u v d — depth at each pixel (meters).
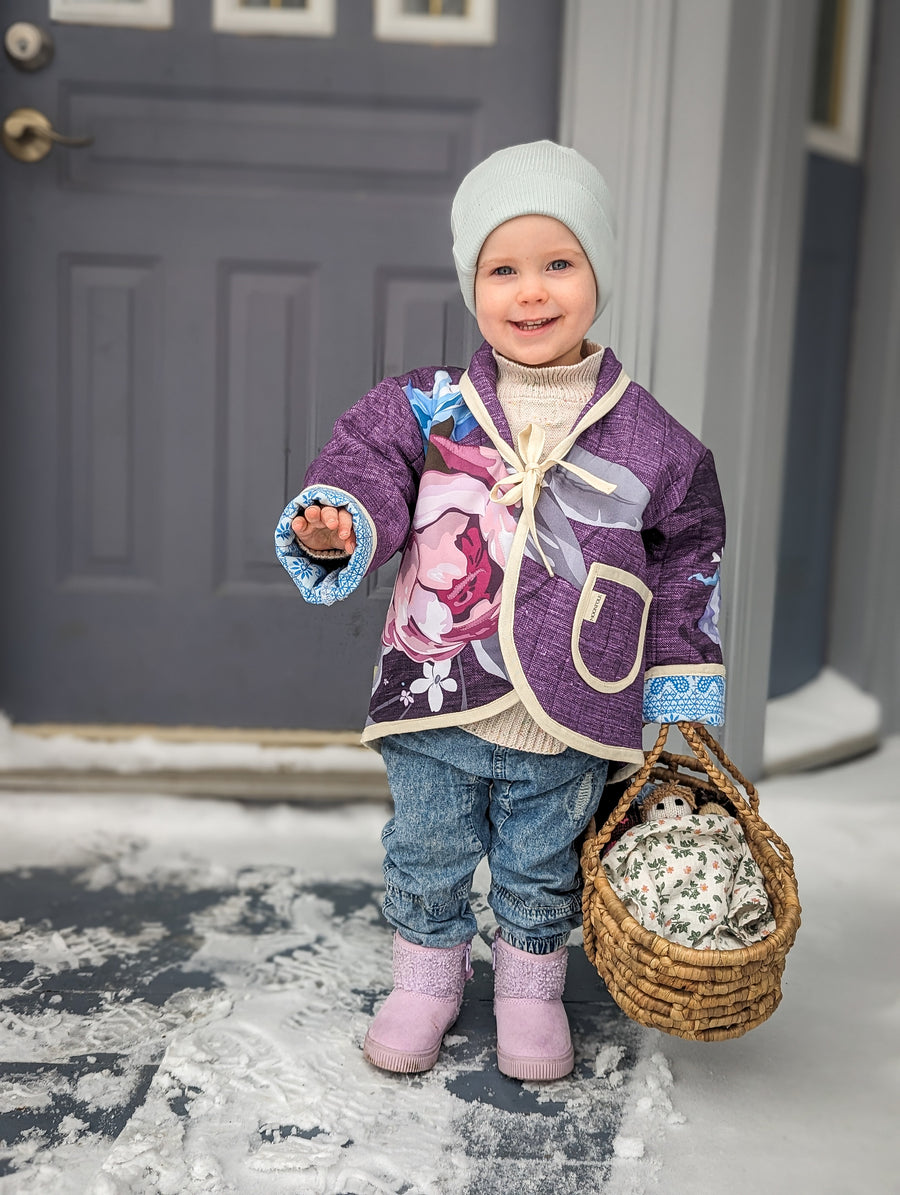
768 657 2.18
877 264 2.50
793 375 2.44
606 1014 1.46
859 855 1.91
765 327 2.04
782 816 2.05
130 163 2.03
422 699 1.24
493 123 2.03
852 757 2.44
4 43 1.99
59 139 1.98
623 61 1.90
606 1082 1.31
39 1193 1.09
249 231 2.04
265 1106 1.23
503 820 1.33
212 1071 1.29
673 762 1.43
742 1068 1.34
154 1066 1.30
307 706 2.13
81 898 1.71
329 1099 1.25
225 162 2.03
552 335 1.26
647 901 1.23
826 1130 1.23
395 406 1.29
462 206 1.27
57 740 2.14
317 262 2.04
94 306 2.06
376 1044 1.31
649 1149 1.19
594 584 1.23
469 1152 1.18
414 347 2.03
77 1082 1.27
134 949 1.56
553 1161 1.17
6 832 1.92
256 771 2.11
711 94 1.90
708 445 2.01
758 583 2.12
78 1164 1.13
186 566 2.12
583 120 1.93
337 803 2.08
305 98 2.02
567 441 1.25
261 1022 1.39
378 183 2.04
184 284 2.05
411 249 2.05
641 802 1.37
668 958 1.14
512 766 1.27
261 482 2.09
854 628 2.61
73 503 2.12
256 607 2.12
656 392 1.99
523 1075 1.29
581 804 1.31
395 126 2.03
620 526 1.24
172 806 2.03
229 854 1.87
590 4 1.90
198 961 1.54
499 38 2.01
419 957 1.37
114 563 2.13
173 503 2.11
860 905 1.74
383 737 1.32
